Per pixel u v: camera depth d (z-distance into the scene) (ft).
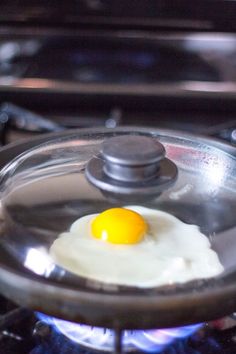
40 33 3.10
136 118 3.30
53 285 1.48
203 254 1.69
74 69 3.18
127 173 1.80
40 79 3.18
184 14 3.05
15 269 1.58
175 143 2.08
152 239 1.71
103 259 1.65
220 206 1.85
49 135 2.18
